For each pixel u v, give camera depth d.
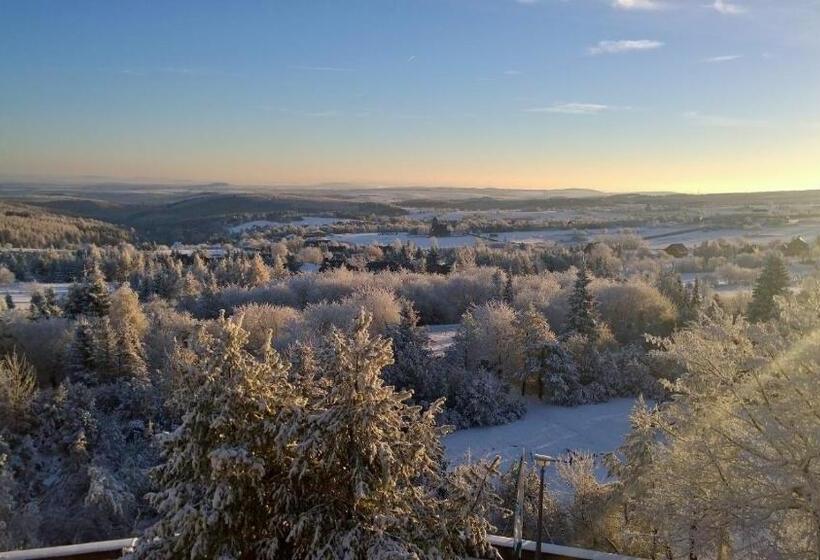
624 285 61.75
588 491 19.56
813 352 11.05
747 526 10.83
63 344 45.91
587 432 41.59
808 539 10.64
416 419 10.39
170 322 50.47
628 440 16.84
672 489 12.36
